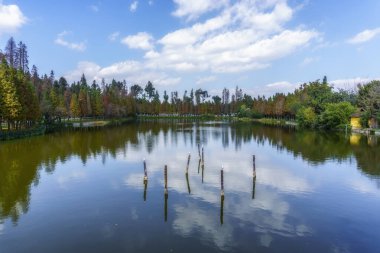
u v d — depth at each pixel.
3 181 32.41
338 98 105.31
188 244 18.84
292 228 21.03
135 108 196.88
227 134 83.06
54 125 107.19
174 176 34.88
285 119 153.25
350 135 73.94
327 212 23.78
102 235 20.05
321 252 17.94
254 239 19.48
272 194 28.12
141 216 23.11
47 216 23.12
